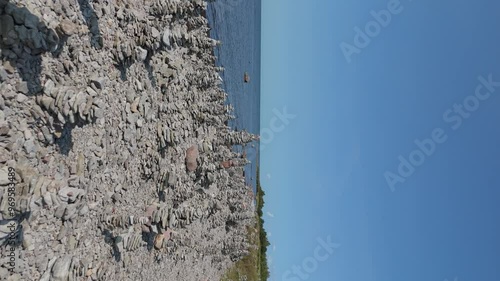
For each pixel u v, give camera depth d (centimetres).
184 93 1278
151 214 1007
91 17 755
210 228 1698
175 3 1112
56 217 662
